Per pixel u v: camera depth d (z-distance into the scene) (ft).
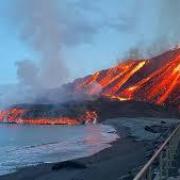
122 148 184.14
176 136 85.87
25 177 116.67
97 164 126.00
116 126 487.20
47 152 202.49
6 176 119.14
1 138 368.27
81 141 277.23
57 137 364.99
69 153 190.90
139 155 138.72
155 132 278.87
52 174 117.60
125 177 79.56
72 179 104.47
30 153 199.82
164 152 58.75
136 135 277.23
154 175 57.11
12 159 171.01
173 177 57.36
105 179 97.96
